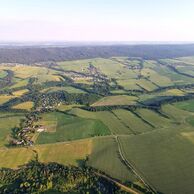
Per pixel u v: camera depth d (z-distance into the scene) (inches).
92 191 7283.5
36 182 7613.2
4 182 7746.1
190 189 7401.6
